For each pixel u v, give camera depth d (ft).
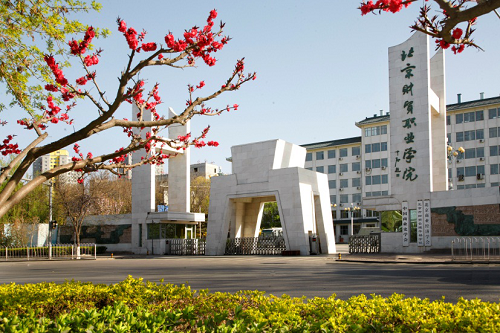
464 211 94.63
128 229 138.82
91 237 147.33
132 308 23.25
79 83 23.61
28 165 20.12
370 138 224.33
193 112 24.80
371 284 43.19
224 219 116.57
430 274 52.70
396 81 106.63
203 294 24.63
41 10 28.32
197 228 203.21
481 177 189.47
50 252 117.39
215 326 17.17
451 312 18.06
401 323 17.85
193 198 214.69
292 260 87.10
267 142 112.06
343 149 238.68
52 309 24.56
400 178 103.91
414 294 35.78
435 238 97.55
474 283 42.80
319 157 245.24
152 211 133.28
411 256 87.76
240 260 91.20
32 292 25.76
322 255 102.89
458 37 16.87
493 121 190.39
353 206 217.15
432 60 111.75
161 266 77.66
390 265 69.92
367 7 17.01
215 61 22.49
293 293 37.78
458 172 195.72
